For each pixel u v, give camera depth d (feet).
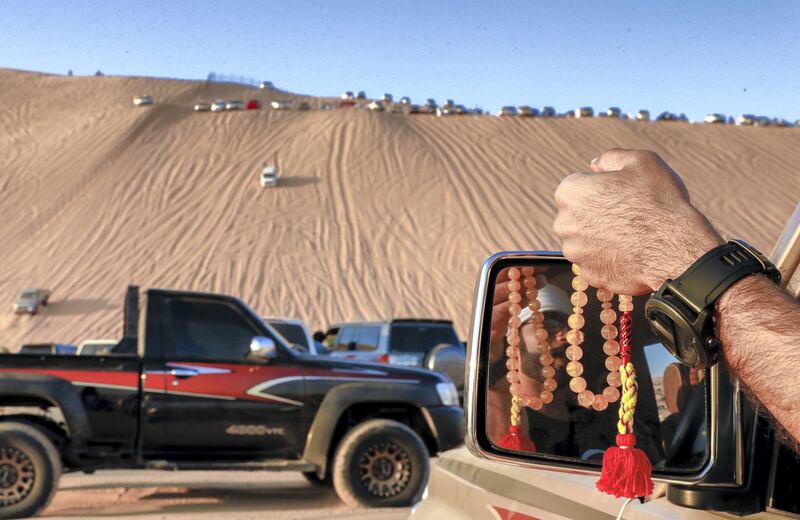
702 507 5.14
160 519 25.50
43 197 228.84
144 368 28.07
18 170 246.88
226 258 188.75
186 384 28.25
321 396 29.14
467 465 8.67
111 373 27.78
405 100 418.72
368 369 29.89
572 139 272.92
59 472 26.30
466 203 222.07
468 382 5.44
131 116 273.95
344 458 28.25
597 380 5.29
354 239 200.95
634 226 3.70
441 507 9.32
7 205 225.56
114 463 27.73
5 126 312.71
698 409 5.46
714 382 5.12
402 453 28.60
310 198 221.25
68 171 242.58
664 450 5.47
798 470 4.86
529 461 5.23
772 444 5.09
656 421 5.49
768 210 236.22
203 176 234.99
